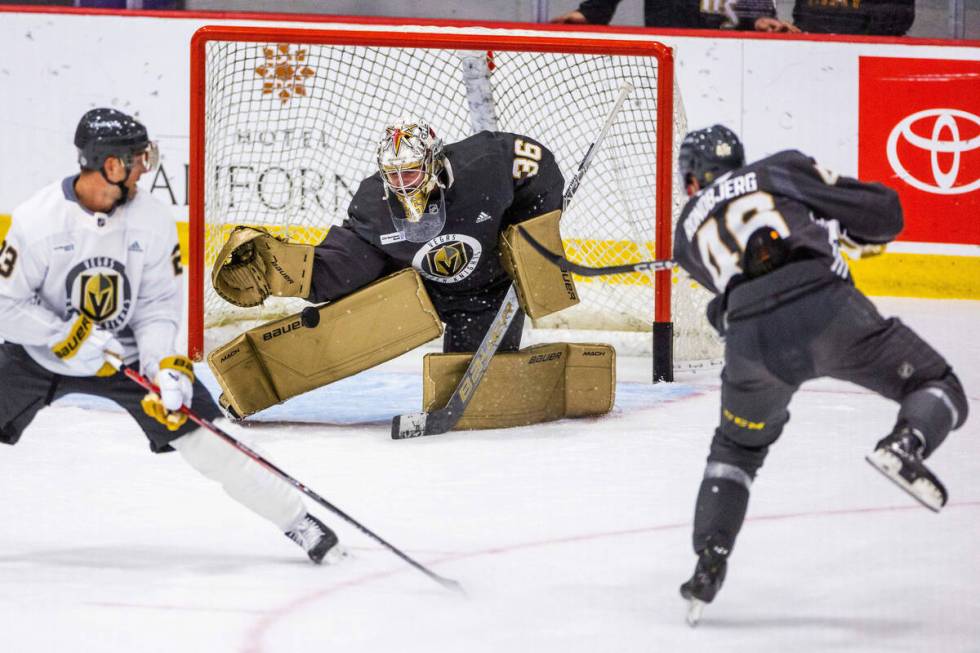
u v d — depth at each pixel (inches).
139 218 498.6
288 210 1145.4
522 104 1122.0
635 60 1117.7
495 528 560.1
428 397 789.2
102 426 792.9
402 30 1180.5
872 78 1263.5
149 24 1184.8
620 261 1140.5
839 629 418.3
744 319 430.6
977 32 1302.9
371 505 603.8
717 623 426.9
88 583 477.4
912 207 1285.7
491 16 1242.0
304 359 804.6
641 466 688.4
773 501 600.4
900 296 1299.2
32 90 1184.2
